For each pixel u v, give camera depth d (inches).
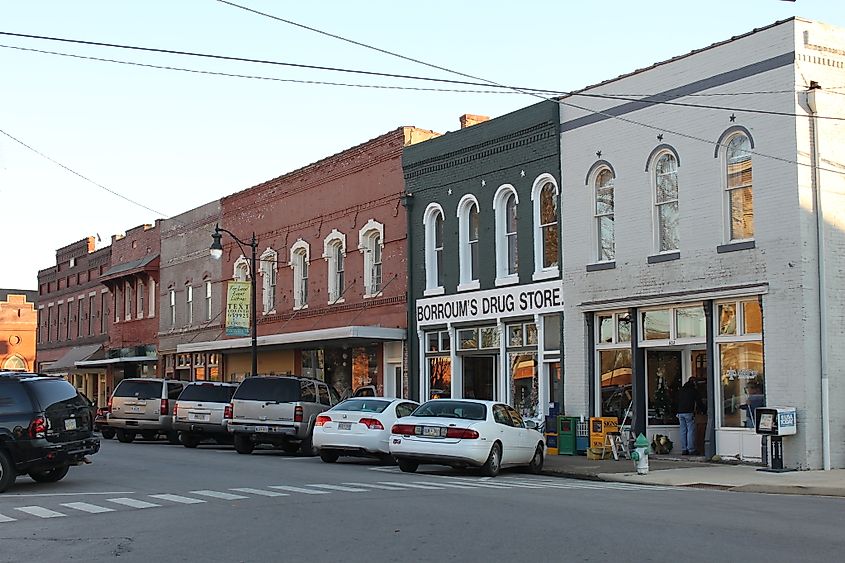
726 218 822.5
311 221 1373.0
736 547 383.9
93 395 2121.1
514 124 1037.2
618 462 844.6
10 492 595.2
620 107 920.9
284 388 972.6
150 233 1872.5
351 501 525.0
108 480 665.0
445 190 1132.5
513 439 764.6
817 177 773.3
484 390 1090.7
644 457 745.6
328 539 402.3
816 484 658.2
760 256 789.9
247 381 987.9
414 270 1171.9
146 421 1168.8
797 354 758.5
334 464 832.3
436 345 1145.4
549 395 994.1
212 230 1640.0
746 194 812.6
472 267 1103.0
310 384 998.4
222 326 1589.6
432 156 1149.1
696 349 891.4
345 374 1283.2
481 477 730.2
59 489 609.9
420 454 735.7
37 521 461.7
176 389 1190.3
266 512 481.1
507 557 362.3
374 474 722.8
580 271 951.0
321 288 1344.7
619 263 912.9
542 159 1002.7
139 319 1892.2
